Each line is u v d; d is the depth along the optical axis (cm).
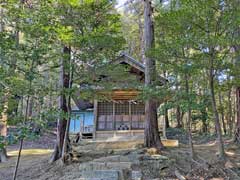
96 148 1030
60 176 780
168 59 810
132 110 1395
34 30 564
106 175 743
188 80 866
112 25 812
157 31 939
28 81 527
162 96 838
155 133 956
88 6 759
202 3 716
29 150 1323
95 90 887
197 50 767
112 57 852
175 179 731
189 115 868
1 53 523
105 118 1393
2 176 842
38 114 509
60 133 937
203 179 723
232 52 819
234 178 718
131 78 1100
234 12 706
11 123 498
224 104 1648
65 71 841
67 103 847
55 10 696
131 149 963
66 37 702
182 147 1036
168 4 1036
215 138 1420
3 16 704
